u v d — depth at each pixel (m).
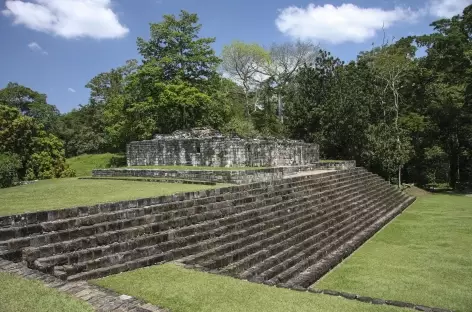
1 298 5.19
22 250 7.07
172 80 35.59
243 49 49.72
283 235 12.09
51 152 32.12
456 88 33.50
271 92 52.41
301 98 37.06
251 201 13.28
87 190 14.05
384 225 18.25
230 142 21.80
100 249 7.66
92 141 52.75
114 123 43.12
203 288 6.38
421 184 37.66
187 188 14.21
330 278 10.72
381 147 31.36
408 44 45.12
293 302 5.92
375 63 40.69
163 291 6.18
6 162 26.28
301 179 17.81
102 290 6.08
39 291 5.54
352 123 33.53
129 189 14.15
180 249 8.84
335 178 21.91
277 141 24.08
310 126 36.38
